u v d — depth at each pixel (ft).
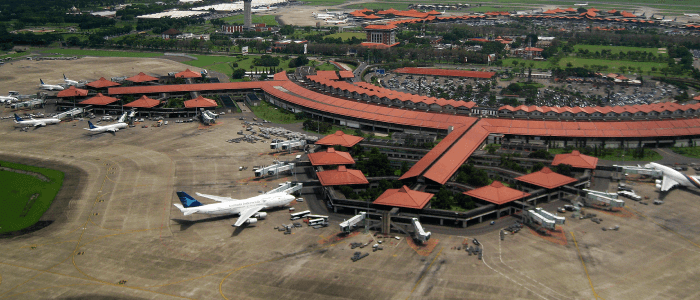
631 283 530.27
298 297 510.58
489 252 588.09
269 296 513.45
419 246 603.67
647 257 579.07
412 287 523.29
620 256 580.71
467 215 644.27
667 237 625.00
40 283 545.03
